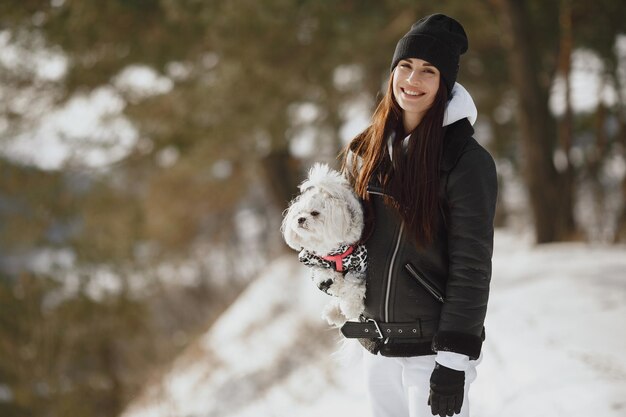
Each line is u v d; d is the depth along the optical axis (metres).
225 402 9.77
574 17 14.14
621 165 14.61
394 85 2.76
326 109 17.97
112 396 16.61
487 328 7.09
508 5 12.48
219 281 26.72
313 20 13.45
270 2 12.22
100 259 17.44
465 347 2.55
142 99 16.00
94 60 14.98
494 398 5.21
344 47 13.77
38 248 17.06
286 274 18.00
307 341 11.34
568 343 5.91
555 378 5.06
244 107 14.95
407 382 2.85
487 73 17.42
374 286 2.79
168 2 12.98
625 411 4.08
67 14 14.09
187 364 13.59
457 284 2.60
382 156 2.76
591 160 15.19
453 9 13.34
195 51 14.98
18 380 16.05
